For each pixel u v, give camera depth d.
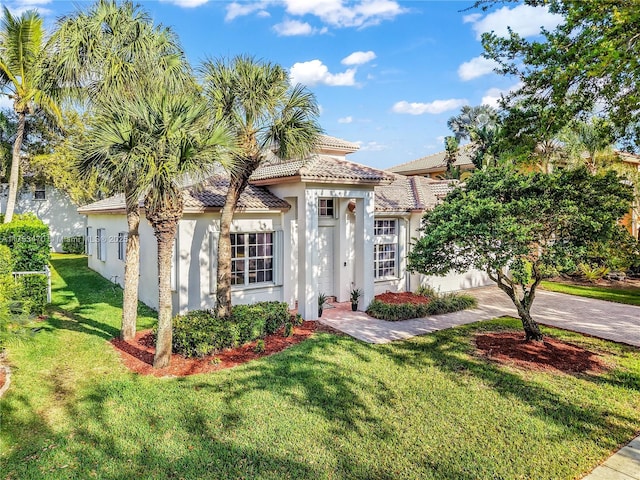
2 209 30.30
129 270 10.91
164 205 8.70
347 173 13.97
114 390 7.96
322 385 8.38
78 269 23.92
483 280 20.48
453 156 31.62
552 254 9.03
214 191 14.12
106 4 9.95
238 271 13.93
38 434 6.43
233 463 5.81
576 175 9.88
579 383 8.64
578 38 8.92
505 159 11.23
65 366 9.12
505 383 8.57
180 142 7.98
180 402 7.54
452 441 6.44
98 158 8.00
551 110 10.04
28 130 28.12
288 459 5.93
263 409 7.34
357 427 6.80
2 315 8.45
